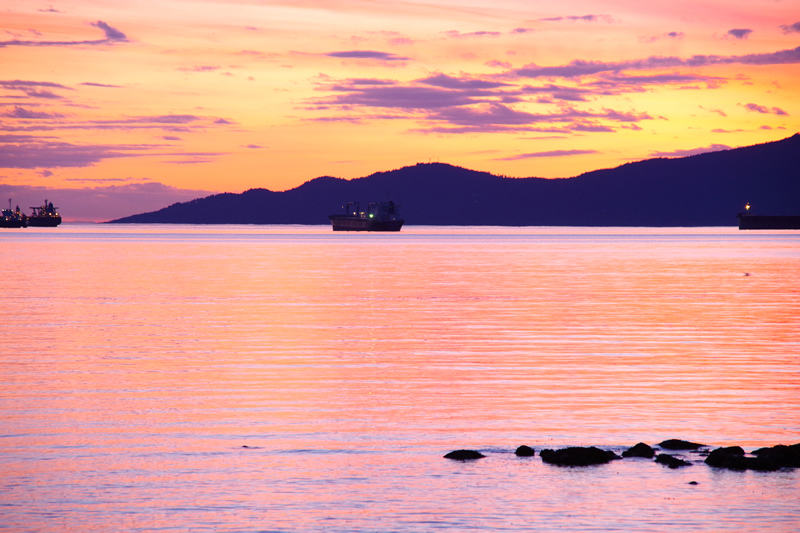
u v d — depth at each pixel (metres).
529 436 30.12
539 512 22.64
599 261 160.75
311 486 24.70
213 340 53.22
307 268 134.38
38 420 32.16
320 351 48.97
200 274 118.62
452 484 24.83
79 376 40.94
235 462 27.00
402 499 23.64
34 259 163.62
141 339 53.59
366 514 22.56
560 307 73.81
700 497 23.69
